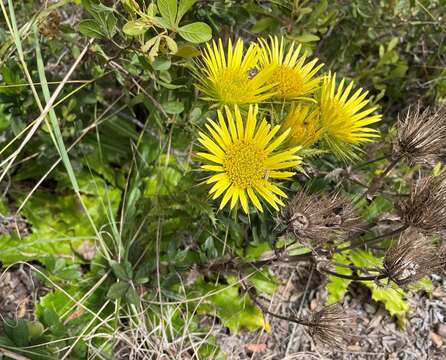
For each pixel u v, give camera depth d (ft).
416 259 0.96
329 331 1.03
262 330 1.31
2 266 1.30
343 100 1.15
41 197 1.39
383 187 1.46
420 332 1.42
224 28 1.40
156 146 1.47
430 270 0.99
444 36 1.63
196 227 1.34
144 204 1.36
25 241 1.32
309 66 1.18
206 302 1.32
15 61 1.25
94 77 1.28
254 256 1.38
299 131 1.04
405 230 1.06
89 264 1.37
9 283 1.29
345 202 1.07
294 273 1.45
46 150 1.30
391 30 1.63
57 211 1.38
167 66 1.08
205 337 1.24
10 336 1.09
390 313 1.42
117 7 1.19
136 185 1.36
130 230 1.34
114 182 1.45
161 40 1.07
